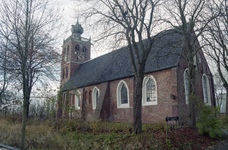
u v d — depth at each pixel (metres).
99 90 26.84
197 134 11.73
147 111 19.25
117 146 9.90
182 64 18.05
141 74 12.12
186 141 10.34
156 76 18.81
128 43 12.62
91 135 12.60
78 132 13.77
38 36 11.47
